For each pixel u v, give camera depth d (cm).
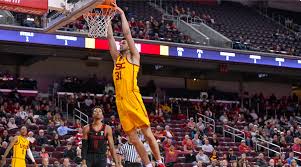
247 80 3403
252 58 2844
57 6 1119
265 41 3459
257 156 2420
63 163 1788
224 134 2719
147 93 3034
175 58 2728
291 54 3256
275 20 3981
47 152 2006
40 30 2328
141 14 3275
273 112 3253
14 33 2278
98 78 3036
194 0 3800
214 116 2875
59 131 2206
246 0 3922
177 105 2897
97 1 988
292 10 4159
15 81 2638
